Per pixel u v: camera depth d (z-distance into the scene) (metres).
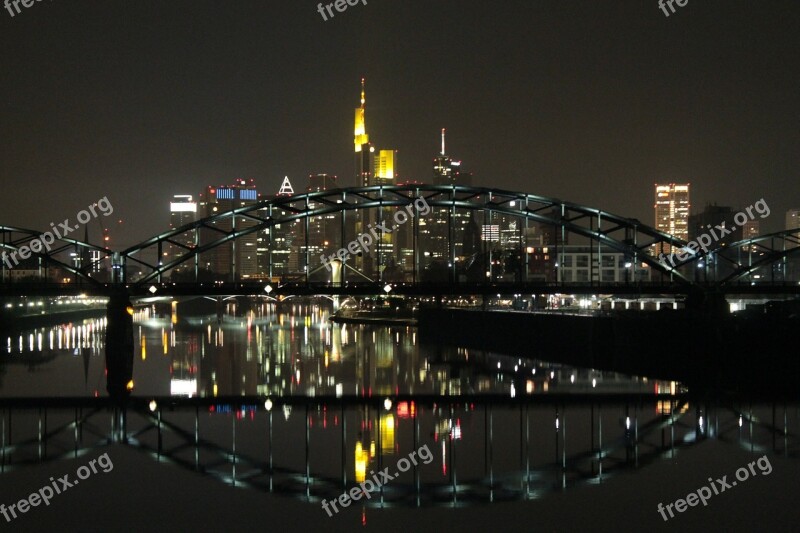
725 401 84.75
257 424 76.12
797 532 45.03
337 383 103.62
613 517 48.59
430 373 113.00
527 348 140.12
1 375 107.69
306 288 122.75
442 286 122.69
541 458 62.47
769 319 103.56
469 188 129.38
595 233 131.25
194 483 56.34
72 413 81.69
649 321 112.12
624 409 81.56
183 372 114.06
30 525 47.59
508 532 46.31
